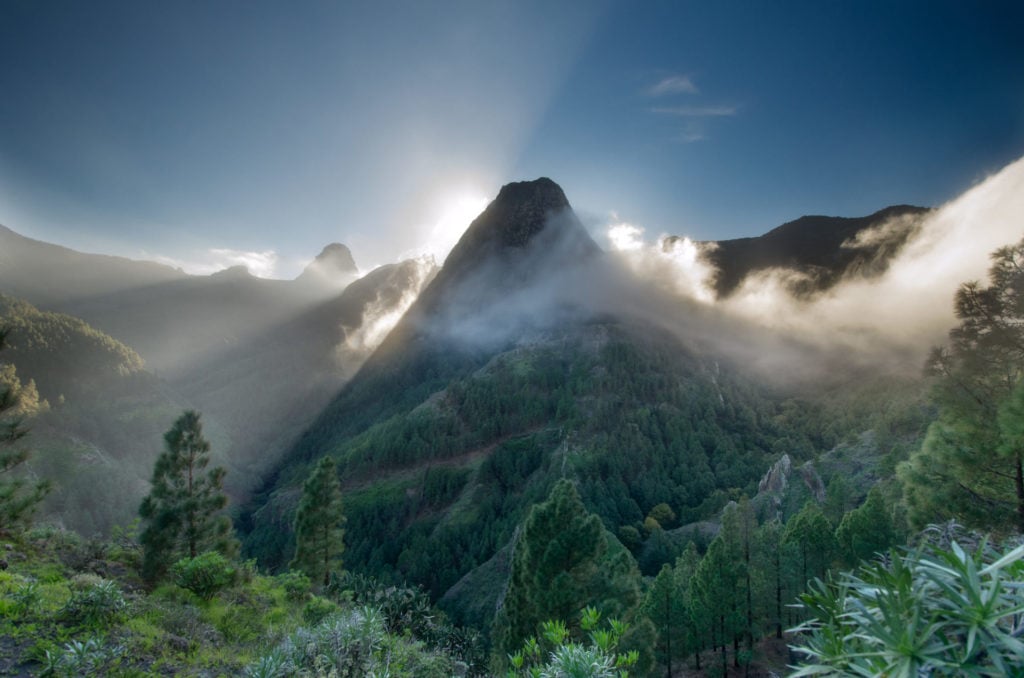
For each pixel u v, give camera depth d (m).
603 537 20.23
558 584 18.38
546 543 20.58
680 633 39.06
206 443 20.27
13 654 8.70
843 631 3.04
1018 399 11.91
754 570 37.53
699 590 36.25
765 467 126.12
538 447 138.00
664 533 86.50
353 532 118.62
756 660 39.12
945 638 2.60
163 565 16.19
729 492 108.19
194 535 18.73
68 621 10.27
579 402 161.00
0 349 16.31
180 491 19.64
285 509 130.12
